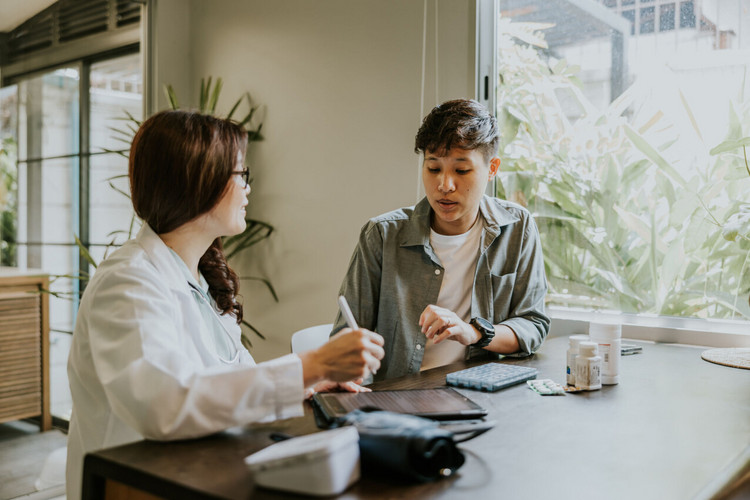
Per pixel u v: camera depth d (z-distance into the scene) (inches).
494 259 67.9
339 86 104.6
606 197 84.0
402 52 97.0
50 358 103.4
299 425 40.4
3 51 99.1
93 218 111.6
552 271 88.2
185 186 43.1
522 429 40.5
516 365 61.4
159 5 121.9
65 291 106.9
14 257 99.6
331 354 38.5
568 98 86.2
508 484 31.2
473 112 62.1
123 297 38.4
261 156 116.0
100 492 34.4
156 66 121.9
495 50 90.7
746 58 74.2
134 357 36.3
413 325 67.1
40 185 103.7
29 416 100.1
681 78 78.3
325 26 106.1
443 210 62.6
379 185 100.2
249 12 116.7
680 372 58.6
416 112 95.7
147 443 36.1
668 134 79.4
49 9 105.7
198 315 44.1
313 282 109.0
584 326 83.0
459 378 52.5
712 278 77.4
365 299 69.2
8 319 98.1
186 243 46.8
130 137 118.2
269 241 115.1
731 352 67.7
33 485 92.5
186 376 36.2
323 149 107.0
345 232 104.6
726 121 75.8
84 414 42.6
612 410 45.2
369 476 31.9
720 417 43.5
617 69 82.4
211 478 31.0
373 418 34.3
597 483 31.5
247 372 37.0
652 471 33.2
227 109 120.7
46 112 105.1
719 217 76.6
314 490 29.0
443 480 31.6
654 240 80.9
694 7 77.0
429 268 67.9
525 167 89.7
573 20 85.3
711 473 33.0
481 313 67.0
